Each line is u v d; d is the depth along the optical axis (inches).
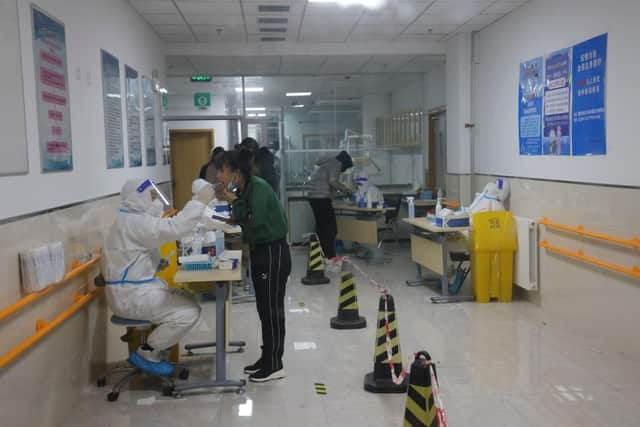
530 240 216.2
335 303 229.8
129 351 158.7
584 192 185.0
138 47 226.1
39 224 117.3
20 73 111.2
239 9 227.3
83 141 149.0
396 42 297.4
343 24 256.4
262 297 147.2
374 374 142.7
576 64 189.6
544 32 210.8
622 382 144.9
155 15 230.5
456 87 285.0
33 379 112.4
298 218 365.1
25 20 114.4
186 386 142.3
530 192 221.6
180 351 175.5
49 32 126.7
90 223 152.5
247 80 350.9
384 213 336.2
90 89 156.9
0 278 100.0
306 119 358.9
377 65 331.6
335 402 136.1
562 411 128.8
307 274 269.4
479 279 226.1
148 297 138.5
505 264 225.6
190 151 379.6
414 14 240.5
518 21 231.5
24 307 108.5
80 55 149.3
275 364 149.6
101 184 164.6
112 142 178.1
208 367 161.8
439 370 154.8
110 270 139.3
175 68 328.8
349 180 360.2
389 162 366.0
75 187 141.3
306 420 127.0
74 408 135.6
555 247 201.8
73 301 134.3
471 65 279.3
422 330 191.6
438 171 355.6
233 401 138.2
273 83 354.0
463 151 282.8
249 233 144.9
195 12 229.3
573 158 191.8
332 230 315.9
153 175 251.1
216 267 146.9
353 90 361.4
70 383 133.6
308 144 360.5
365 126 362.9
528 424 122.7
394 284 263.6
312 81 357.1
